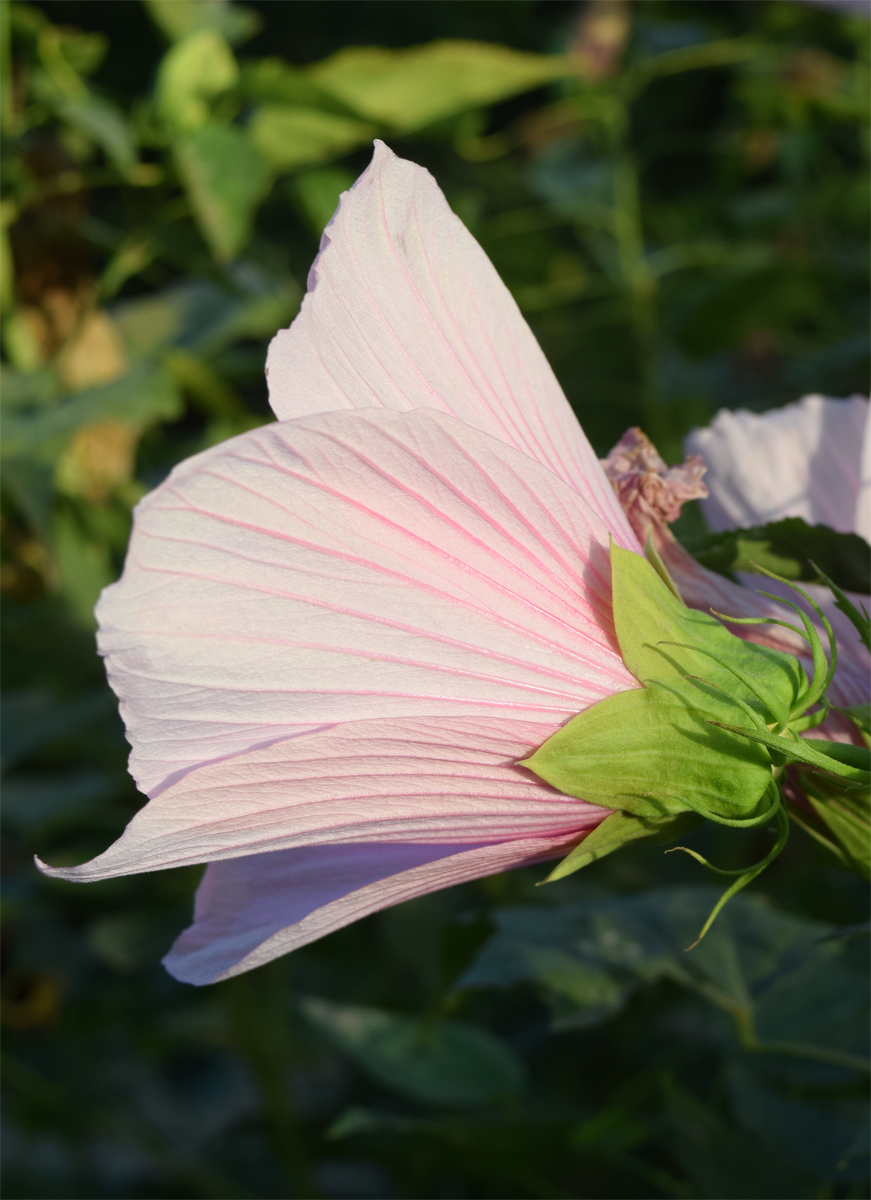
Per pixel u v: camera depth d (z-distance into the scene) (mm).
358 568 495
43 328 857
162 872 926
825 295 1146
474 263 525
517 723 509
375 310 505
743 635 545
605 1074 904
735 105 1462
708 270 1125
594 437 1222
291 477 487
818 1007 632
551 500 505
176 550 485
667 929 654
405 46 2771
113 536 878
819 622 552
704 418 1258
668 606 513
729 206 1317
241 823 505
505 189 1587
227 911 540
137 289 1674
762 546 560
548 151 1334
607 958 644
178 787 495
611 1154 707
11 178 807
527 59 823
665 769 510
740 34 1443
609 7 1154
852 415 598
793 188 1379
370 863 531
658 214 1319
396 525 497
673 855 925
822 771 520
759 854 882
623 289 1165
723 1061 761
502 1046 752
